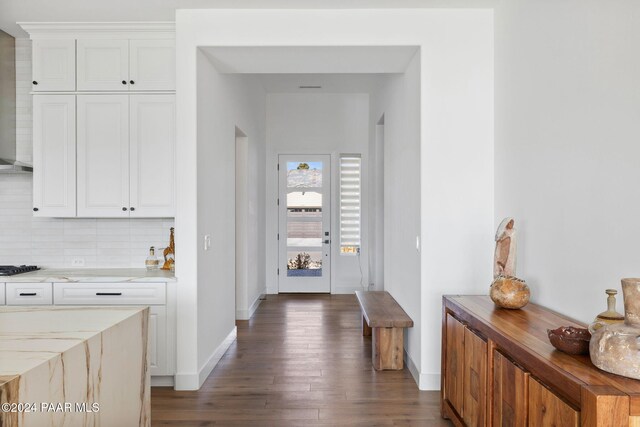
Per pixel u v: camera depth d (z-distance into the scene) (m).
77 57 3.55
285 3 3.23
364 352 4.27
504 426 1.97
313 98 7.34
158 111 3.55
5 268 3.67
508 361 1.93
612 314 1.76
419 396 3.25
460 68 3.35
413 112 3.61
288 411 3.00
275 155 7.34
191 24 3.34
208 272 3.67
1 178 3.98
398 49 3.42
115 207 3.58
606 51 2.06
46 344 1.57
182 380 3.35
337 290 7.35
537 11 2.70
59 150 3.58
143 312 2.13
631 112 1.90
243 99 5.19
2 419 1.19
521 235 2.91
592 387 1.36
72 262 3.98
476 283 3.35
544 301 2.63
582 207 2.25
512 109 3.04
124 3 3.21
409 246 3.83
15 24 3.59
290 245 7.39
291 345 4.49
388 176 5.04
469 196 3.35
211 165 3.76
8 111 3.83
